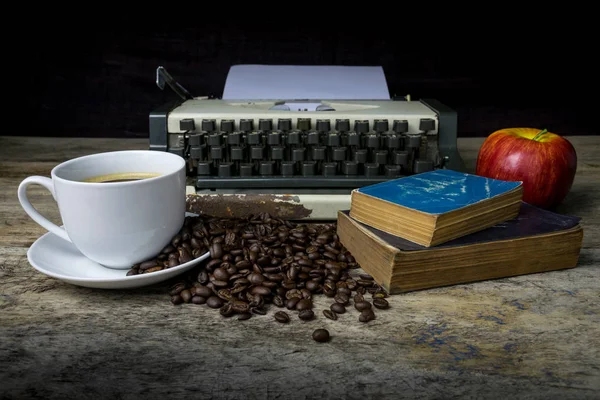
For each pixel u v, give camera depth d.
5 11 1.13
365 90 0.95
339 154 0.78
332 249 0.69
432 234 0.62
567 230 0.67
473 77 1.16
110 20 1.13
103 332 0.58
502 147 0.78
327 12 1.13
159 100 1.18
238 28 1.14
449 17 1.13
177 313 0.61
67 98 1.17
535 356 0.56
